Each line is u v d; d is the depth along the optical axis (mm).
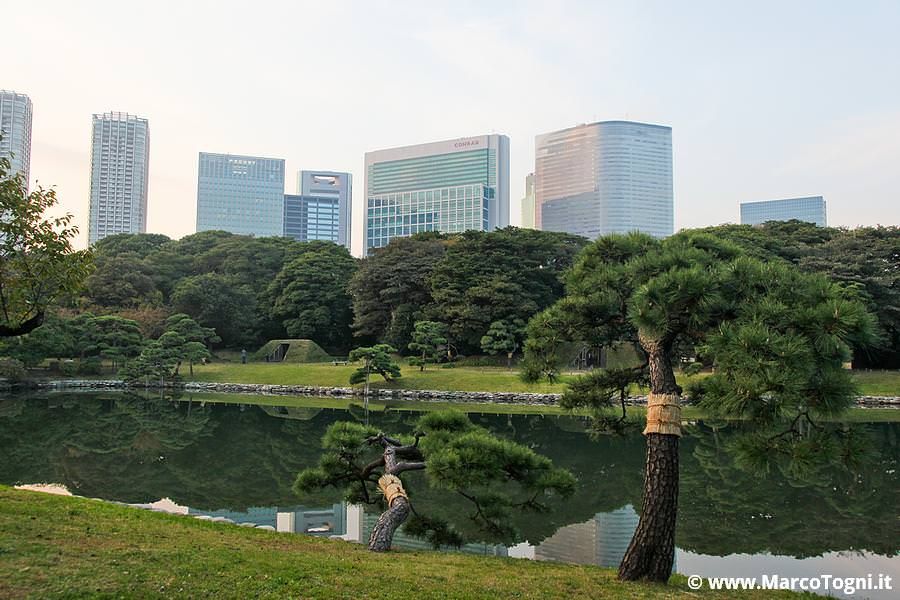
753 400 5715
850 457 6172
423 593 6488
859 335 5879
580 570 8453
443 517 13453
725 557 11273
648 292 6441
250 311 67062
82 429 27094
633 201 157500
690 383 8016
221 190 192125
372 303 60688
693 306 6484
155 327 56594
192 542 7984
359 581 6715
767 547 11867
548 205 167000
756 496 15609
